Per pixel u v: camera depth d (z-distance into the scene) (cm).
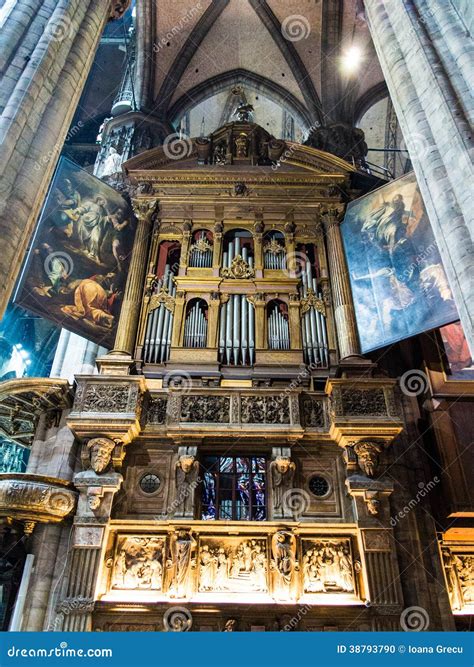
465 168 817
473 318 760
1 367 2305
